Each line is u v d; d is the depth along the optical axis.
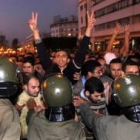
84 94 3.93
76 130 2.71
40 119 2.76
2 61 2.77
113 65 5.14
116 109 3.90
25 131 3.57
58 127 2.69
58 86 2.72
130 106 2.67
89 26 5.22
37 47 5.36
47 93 2.73
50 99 2.71
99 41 73.69
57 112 2.72
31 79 3.90
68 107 2.76
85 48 5.14
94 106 3.83
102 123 2.77
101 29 72.81
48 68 5.29
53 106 2.72
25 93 3.85
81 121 3.51
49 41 56.06
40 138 2.70
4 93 2.69
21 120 3.62
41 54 5.33
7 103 2.69
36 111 3.29
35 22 5.39
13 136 2.47
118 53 10.12
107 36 69.06
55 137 2.67
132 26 56.16
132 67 4.64
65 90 2.72
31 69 5.82
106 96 4.05
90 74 4.71
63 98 2.70
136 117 2.65
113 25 65.81
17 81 2.84
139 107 2.66
